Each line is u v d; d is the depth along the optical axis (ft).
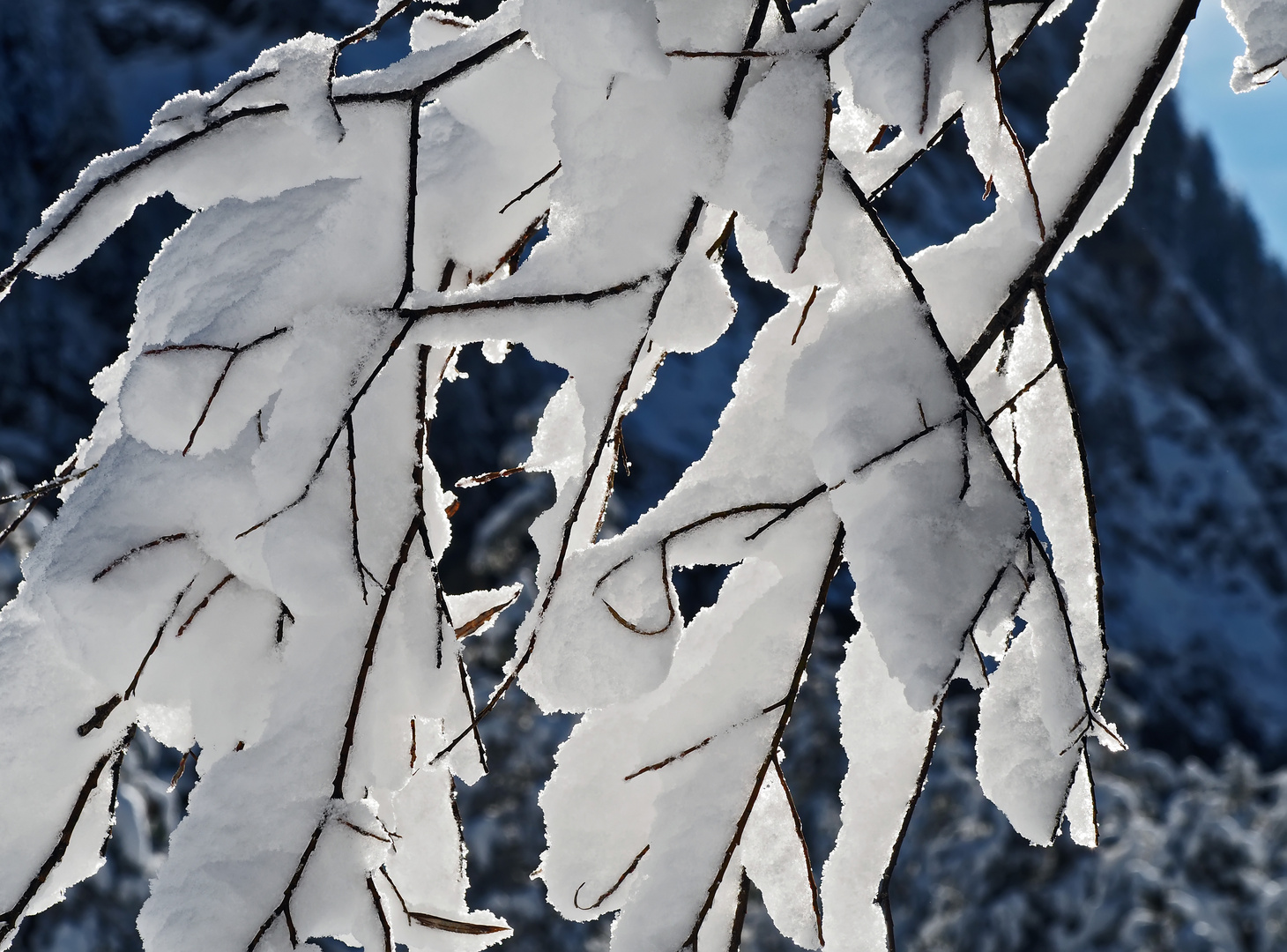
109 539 6.73
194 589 6.75
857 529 6.68
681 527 6.82
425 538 6.79
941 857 30.50
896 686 6.96
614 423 6.93
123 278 115.14
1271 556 160.66
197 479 6.74
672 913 6.78
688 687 6.89
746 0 6.82
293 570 6.66
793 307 6.92
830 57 6.85
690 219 6.75
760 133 6.72
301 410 6.66
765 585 6.93
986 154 6.84
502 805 33.78
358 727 6.75
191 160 6.82
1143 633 139.54
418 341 6.70
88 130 137.18
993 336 6.86
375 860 6.71
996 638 6.96
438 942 6.88
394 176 6.78
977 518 6.68
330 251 6.74
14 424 101.76
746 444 6.86
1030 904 27.81
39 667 6.86
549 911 32.55
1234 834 27.27
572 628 6.79
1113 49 6.97
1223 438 183.42
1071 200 6.93
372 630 6.72
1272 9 7.00
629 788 6.89
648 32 6.69
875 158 6.95
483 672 36.06
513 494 39.06
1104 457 165.48
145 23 177.99
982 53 6.68
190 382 6.68
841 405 6.72
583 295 6.72
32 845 6.82
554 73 6.93
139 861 20.81
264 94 6.81
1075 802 6.96
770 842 6.91
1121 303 200.95
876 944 6.89
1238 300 276.41
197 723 6.76
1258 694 137.18
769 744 6.84
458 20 7.12
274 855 6.68
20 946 19.08
